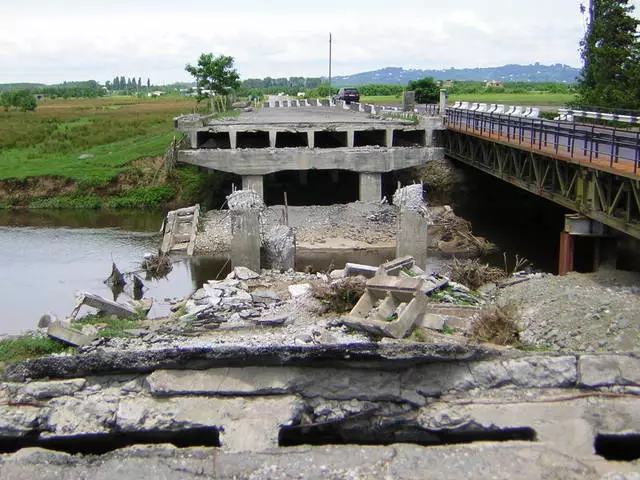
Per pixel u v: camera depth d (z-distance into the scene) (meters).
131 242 41.53
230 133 47.19
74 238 42.66
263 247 33.09
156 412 13.80
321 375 14.09
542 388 13.88
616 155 25.27
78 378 14.29
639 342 19.55
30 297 30.58
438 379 14.06
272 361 14.01
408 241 32.12
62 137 72.06
